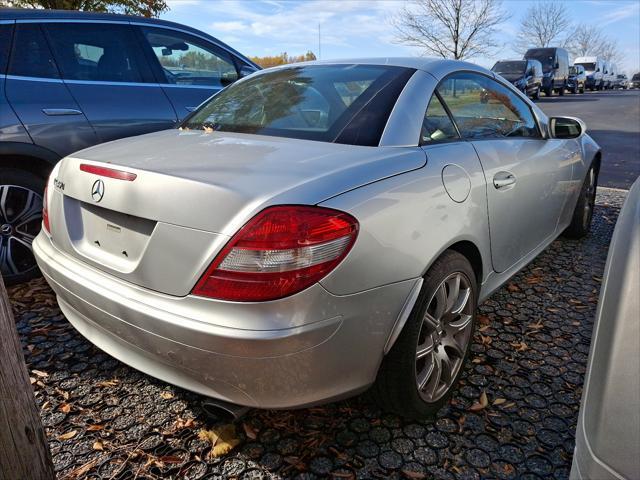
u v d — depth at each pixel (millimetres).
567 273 3629
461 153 2260
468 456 1912
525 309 3082
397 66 2494
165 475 1824
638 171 7707
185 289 1579
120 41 3738
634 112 18391
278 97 2508
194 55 4227
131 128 3643
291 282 1494
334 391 1690
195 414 2145
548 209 3205
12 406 1147
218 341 1504
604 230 4629
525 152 2818
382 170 1822
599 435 1013
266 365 1520
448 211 2008
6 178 3193
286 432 2031
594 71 40094
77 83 3457
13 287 3332
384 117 2115
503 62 23453
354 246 1600
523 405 2197
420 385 1995
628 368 982
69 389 2305
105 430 2049
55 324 2871
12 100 3152
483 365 2492
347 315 1612
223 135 2273
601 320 1094
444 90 2447
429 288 1912
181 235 1586
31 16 3357
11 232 3271
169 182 1639
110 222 1846
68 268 1986
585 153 3865
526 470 1847
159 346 1661
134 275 1719
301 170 1704
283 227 1498
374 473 1831
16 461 1169
